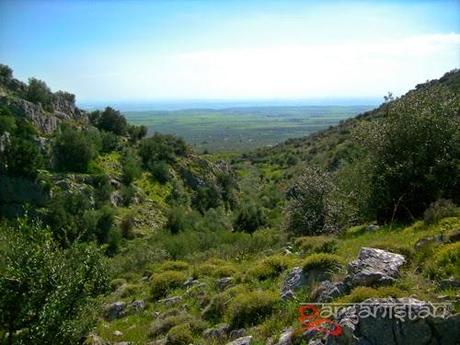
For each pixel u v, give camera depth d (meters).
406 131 21.80
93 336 13.70
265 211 77.88
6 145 72.38
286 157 122.25
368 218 23.80
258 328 11.46
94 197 77.69
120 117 107.19
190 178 101.06
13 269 10.87
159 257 40.56
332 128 131.38
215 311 14.12
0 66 99.38
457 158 20.98
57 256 11.90
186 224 80.25
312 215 25.03
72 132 83.38
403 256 11.66
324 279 12.24
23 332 11.29
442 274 9.98
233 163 144.25
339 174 28.09
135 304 18.38
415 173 21.02
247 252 25.58
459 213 16.17
